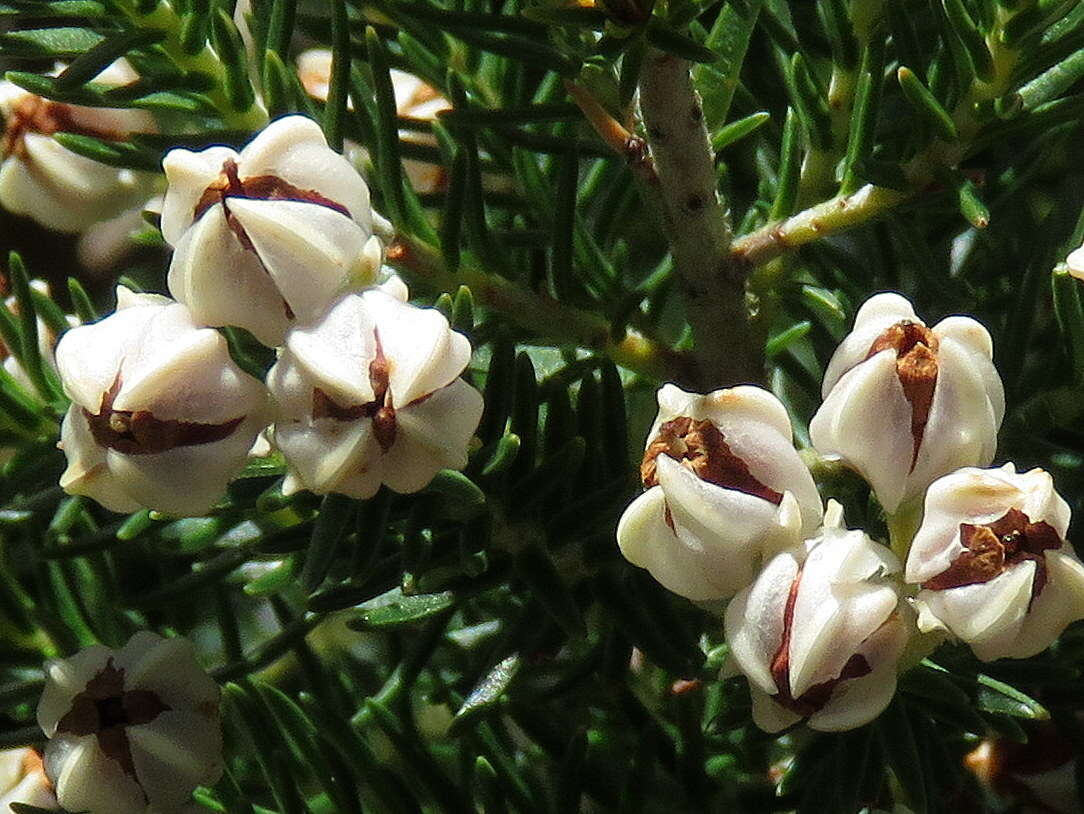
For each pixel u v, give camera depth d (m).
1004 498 0.15
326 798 0.19
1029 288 0.18
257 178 0.15
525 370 0.17
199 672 0.17
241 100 0.18
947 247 0.19
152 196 0.20
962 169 0.19
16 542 0.20
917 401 0.15
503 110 0.17
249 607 0.22
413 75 0.20
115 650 0.17
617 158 0.19
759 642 0.15
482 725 0.19
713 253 0.17
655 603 0.17
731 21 0.18
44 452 0.18
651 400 0.20
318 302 0.15
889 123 0.18
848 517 0.17
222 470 0.15
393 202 0.17
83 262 0.23
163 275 0.23
